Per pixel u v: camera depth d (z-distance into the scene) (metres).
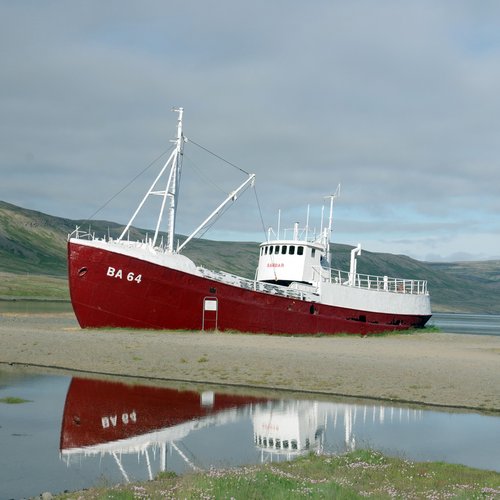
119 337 49.78
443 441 24.09
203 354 42.72
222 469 18.88
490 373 37.41
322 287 65.12
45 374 37.81
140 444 22.97
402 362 41.09
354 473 18.31
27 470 19.48
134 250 54.50
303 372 37.59
